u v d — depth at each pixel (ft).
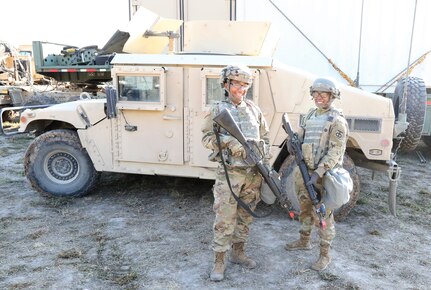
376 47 23.65
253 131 10.03
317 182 10.50
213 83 14.24
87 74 32.91
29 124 16.55
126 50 16.93
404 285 10.52
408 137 18.72
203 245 12.64
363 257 12.03
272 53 17.70
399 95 19.13
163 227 14.01
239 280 10.66
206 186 18.06
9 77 39.37
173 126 14.98
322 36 23.73
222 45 15.99
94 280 10.70
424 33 23.27
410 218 15.17
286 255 12.03
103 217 14.89
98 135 15.76
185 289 10.25
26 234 13.47
